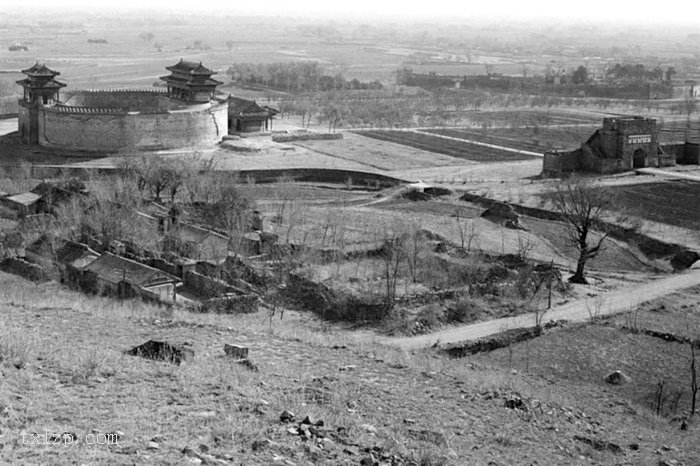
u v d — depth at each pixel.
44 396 45.84
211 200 165.12
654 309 114.25
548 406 61.41
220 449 40.66
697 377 82.75
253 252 136.62
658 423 65.56
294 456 41.19
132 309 88.12
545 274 124.94
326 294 112.31
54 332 64.88
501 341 93.44
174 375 52.62
